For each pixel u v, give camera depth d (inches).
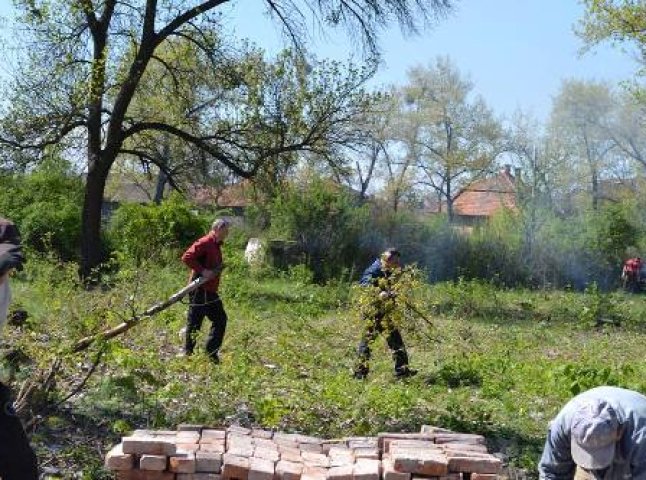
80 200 1285.7
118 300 500.4
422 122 2664.9
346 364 520.1
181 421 346.9
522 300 1150.3
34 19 1068.5
